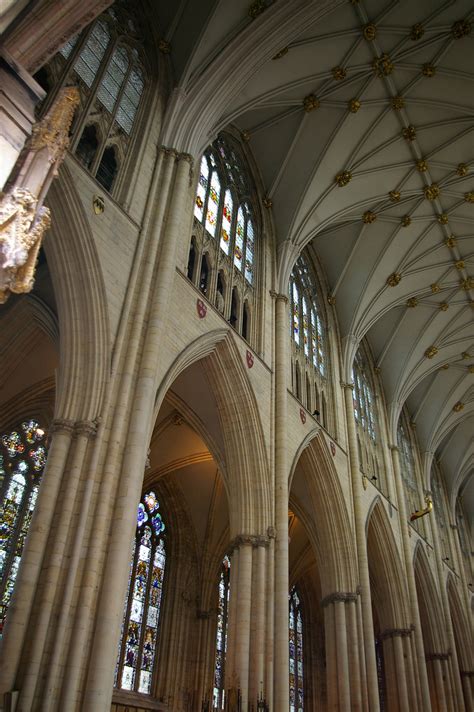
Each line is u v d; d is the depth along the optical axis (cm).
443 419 3816
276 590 1584
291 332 2342
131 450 1166
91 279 1283
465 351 3478
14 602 953
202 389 1938
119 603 1027
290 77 2069
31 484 1906
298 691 2859
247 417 1764
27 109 710
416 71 2198
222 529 2598
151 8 1912
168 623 2284
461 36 2083
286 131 2325
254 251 2223
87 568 1025
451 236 2834
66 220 1294
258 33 1817
